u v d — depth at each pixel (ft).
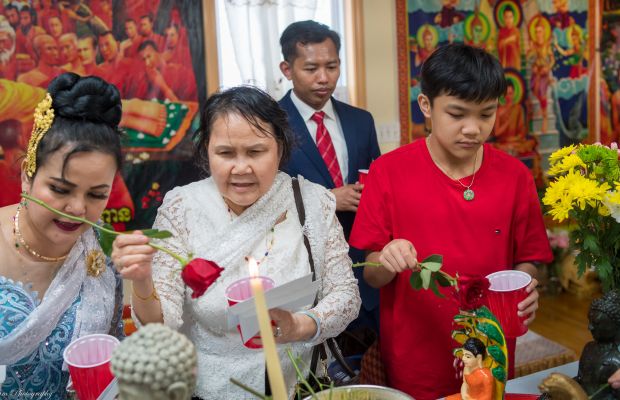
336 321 3.83
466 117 4.27
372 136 7.91
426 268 3.39
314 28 7.25
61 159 3.20
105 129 3.36
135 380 1.98
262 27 9.99
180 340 2.08
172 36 9.75
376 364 4.92
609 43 12.77
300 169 7.21
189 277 2.60
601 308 3.22
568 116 12.73
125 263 3.02
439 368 4.65
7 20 8.89
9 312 3.58
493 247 4.63
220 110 3.67
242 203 3.80
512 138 12.37
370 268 4.83
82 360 3.08
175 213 3.94
